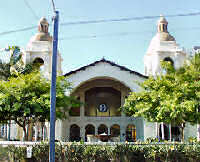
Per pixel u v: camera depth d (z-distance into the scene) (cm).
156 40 3781
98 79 3928
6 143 1762
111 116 3897
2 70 2883
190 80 1953
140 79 3481
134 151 1600
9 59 2941
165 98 1878
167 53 3631
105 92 4022
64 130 3766
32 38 3825
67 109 2152
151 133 3262
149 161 1580
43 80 2006
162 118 1934
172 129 3453
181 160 1584
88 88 3997
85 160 1606
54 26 1176
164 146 1609
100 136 2506
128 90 3934
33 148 1650
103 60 3534
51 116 1101
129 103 2403
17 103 1716
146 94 2230
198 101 1789
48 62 3591
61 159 1622
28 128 3147
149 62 3962
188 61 2083
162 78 2145
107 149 1612
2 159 1669
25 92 1834
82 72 3503
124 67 3516
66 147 1636
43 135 3306
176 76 2033
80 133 3819
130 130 3831
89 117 3875
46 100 1766
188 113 1830
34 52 3641
